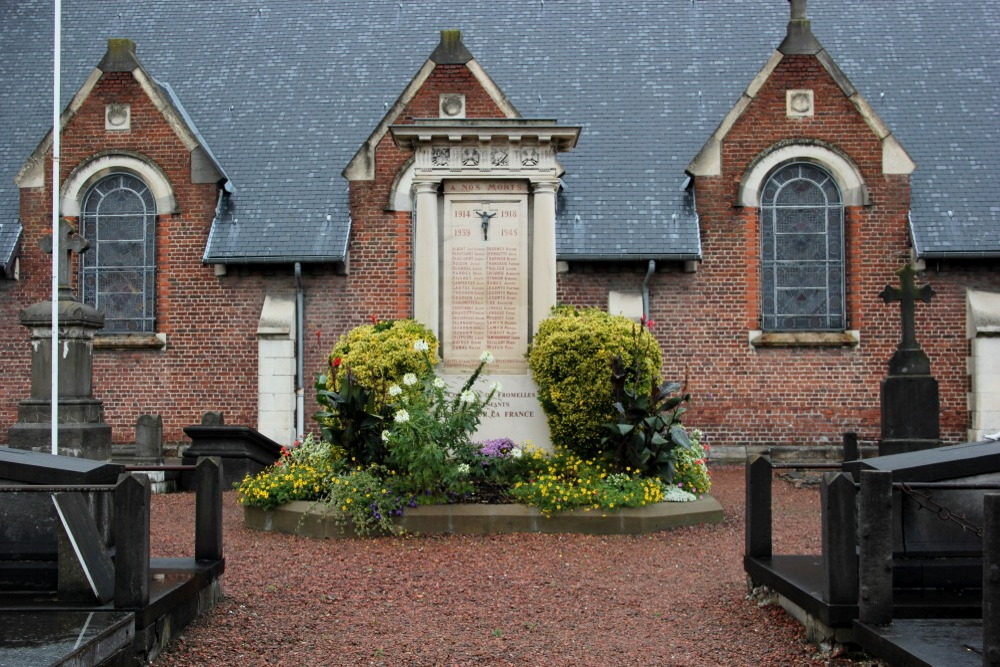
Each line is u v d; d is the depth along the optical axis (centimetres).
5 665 504
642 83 2233
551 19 2378
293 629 722
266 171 2119
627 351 1185
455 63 1984
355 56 2333
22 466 667
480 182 1276
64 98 2283
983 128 2106
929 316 1964
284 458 1222
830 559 636
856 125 1977
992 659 485
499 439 1204
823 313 2000
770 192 2003
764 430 1969
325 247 1983
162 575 708
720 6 2380
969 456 668
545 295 1260
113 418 2033
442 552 979
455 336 1266
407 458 1068
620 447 1150
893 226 1967
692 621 753
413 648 685
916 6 2352
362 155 2016
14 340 2050
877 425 1955
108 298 2064
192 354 2031
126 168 2052
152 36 2417
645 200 2017
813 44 1986
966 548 663
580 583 870
